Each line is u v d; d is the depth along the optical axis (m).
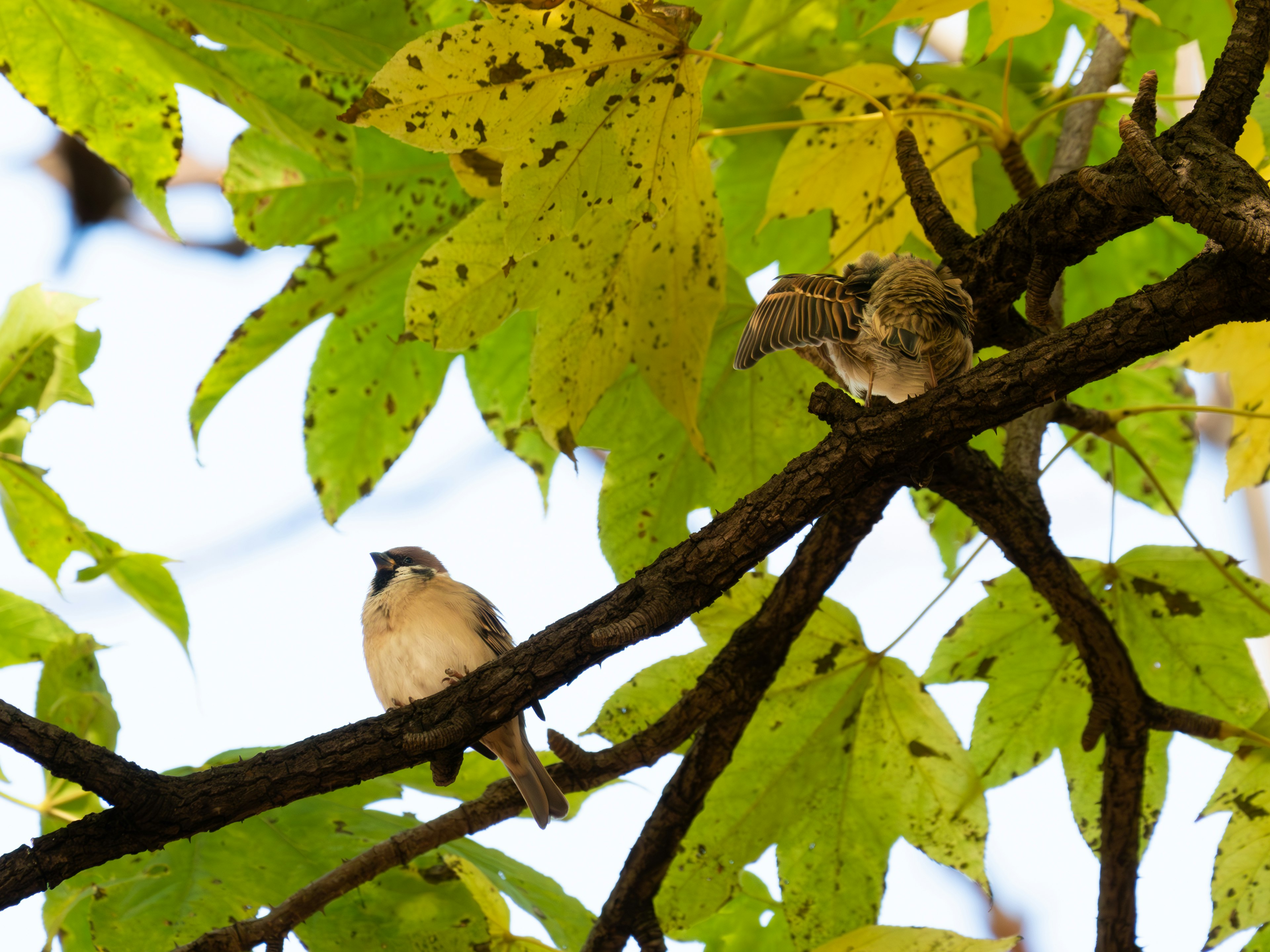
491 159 7.23
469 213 8.88
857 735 8.64
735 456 9.12
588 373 7.75
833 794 8.63
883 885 8.53
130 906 7.45
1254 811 7.77
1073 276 10.41
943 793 8.50
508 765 7.99
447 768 5.84
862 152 8.94
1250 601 8.30
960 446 7.25
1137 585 8.52
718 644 8.62
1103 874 8.17
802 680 8.60
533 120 6.07
